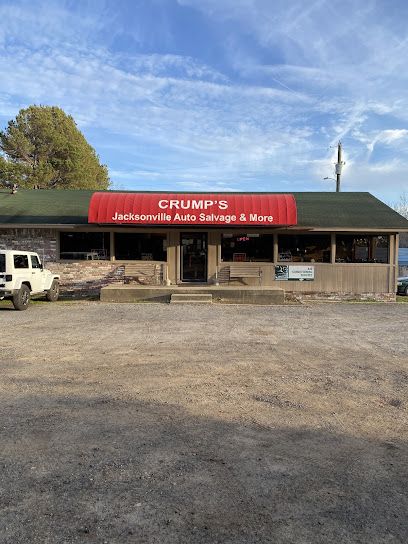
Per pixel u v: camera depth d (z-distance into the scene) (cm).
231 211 1662
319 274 1811
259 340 951
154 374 687
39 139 4169
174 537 303
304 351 853
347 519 326
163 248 1836
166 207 1664
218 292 1633
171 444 443
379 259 1822
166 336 984
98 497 348
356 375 691
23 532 305
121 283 1823
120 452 424
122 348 862
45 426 483
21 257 1412
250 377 677
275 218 1655
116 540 299
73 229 1786
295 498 352
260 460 413
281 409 545
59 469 391
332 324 1166
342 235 1825
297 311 1413
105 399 571
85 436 459
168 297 1642
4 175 3800
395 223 1791
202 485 368
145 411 530
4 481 370
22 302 1382
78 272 1817
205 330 1060
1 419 501
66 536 302
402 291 2172
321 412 538
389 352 849
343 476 387
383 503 347
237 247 1833
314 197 2227
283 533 309
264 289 1631
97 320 1197
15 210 1928
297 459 417
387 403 571
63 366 728
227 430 480
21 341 922
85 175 4241
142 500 346
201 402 564
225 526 316
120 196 1703
